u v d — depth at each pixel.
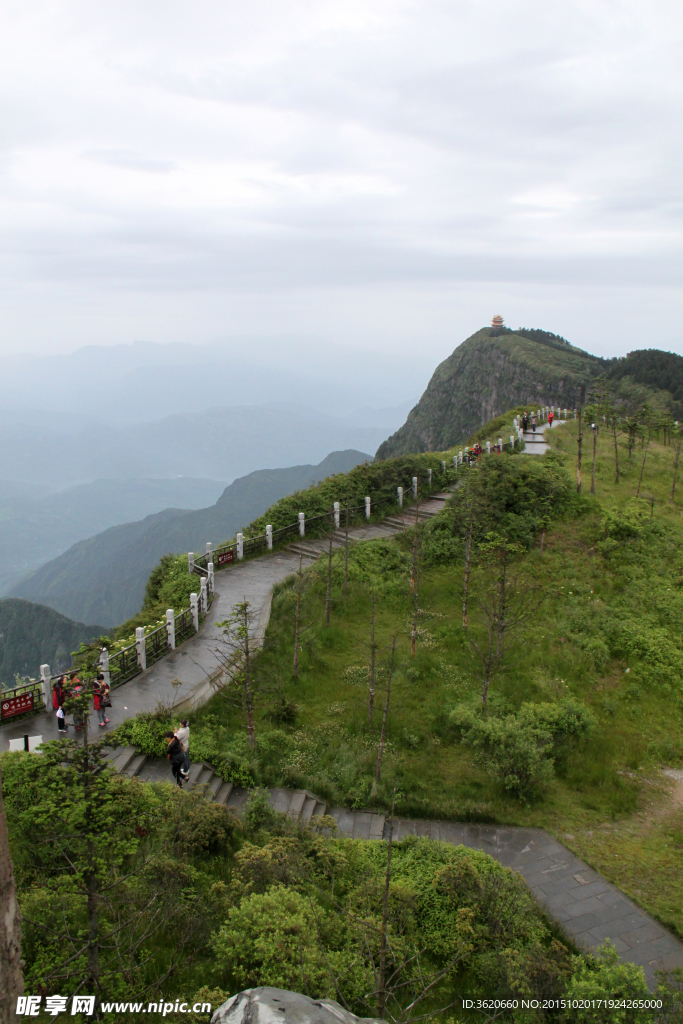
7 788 11.27
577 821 16.09
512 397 169.62
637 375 107.12
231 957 9.26
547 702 19.94
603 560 27.23
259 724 18.05
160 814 11.87
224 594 24.14
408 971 10.29
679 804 16.81
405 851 13.97
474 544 27.69
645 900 13.47
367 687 20.16
